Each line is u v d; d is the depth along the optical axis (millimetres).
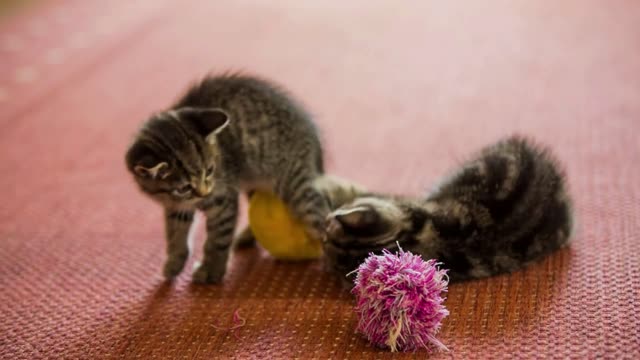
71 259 878
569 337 735
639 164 945
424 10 1479
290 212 860
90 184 1002
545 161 836
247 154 868
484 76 1180
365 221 797
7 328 792
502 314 764
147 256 878
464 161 886
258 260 868
